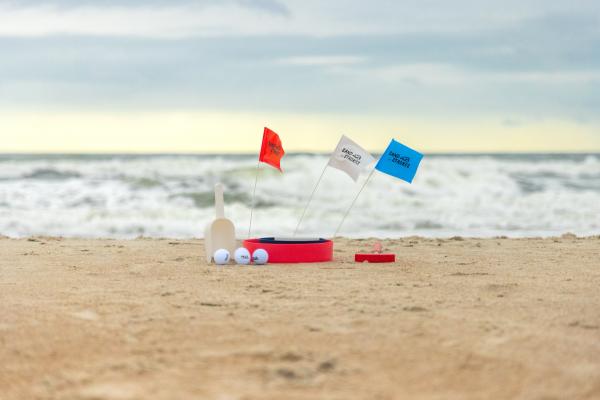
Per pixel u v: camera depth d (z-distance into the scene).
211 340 2.96
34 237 4.80
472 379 2.58
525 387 2.50
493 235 5.44
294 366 2.73
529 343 2.93
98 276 3.64
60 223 5.82
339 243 4.57
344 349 2.90
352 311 3.18
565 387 2.49
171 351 2.90
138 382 2.55
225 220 3.97
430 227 5.92
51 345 2.93
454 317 3.11
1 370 2.71
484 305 3.23
